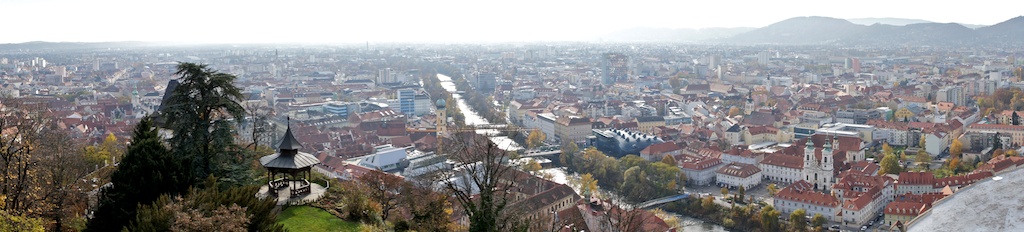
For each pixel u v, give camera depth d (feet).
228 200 460.55
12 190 535.19
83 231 486.38
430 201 633.61
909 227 562.66
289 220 553.23
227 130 588.91
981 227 506.48
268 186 614.34
